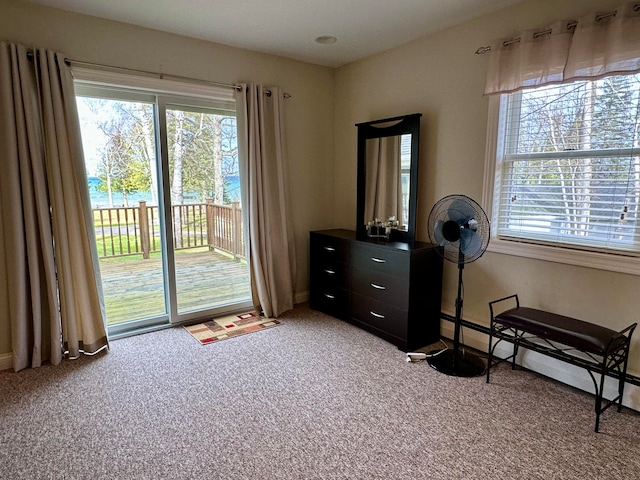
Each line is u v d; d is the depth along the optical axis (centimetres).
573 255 234
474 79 279
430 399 227
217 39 317
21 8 247
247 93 338
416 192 312
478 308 295
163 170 319
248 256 361
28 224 252
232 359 278
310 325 344
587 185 231
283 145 366
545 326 213
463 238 250
